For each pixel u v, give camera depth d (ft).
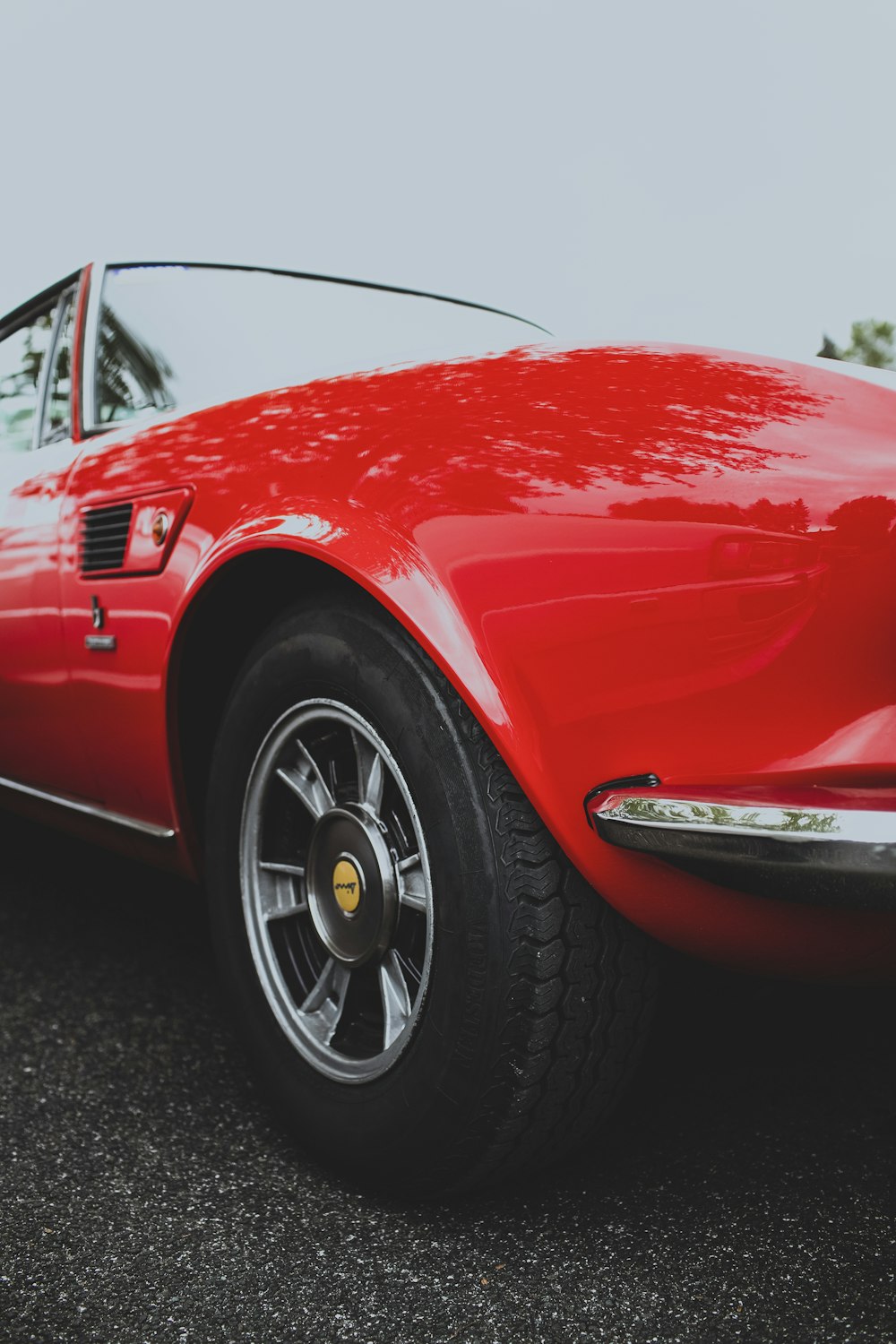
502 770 3.90
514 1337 3.59
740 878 3.34
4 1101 5.41
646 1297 3.79
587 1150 4.80
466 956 3.88
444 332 7.89
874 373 3.74
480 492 3.88
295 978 4.93
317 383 4.78
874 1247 4.06
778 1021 6.07
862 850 3.11
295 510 4.41
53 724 6.40
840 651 3.34
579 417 3.83
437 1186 4.25
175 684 5.23
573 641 3.65
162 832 5.63
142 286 7.41
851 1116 5.07
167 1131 5.09
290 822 5.06
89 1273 3.98
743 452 3.51
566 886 3.89
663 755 3.59
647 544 3.54
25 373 8.07
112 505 5.64
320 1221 4.30
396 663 4.12
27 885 9.11
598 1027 4.01
